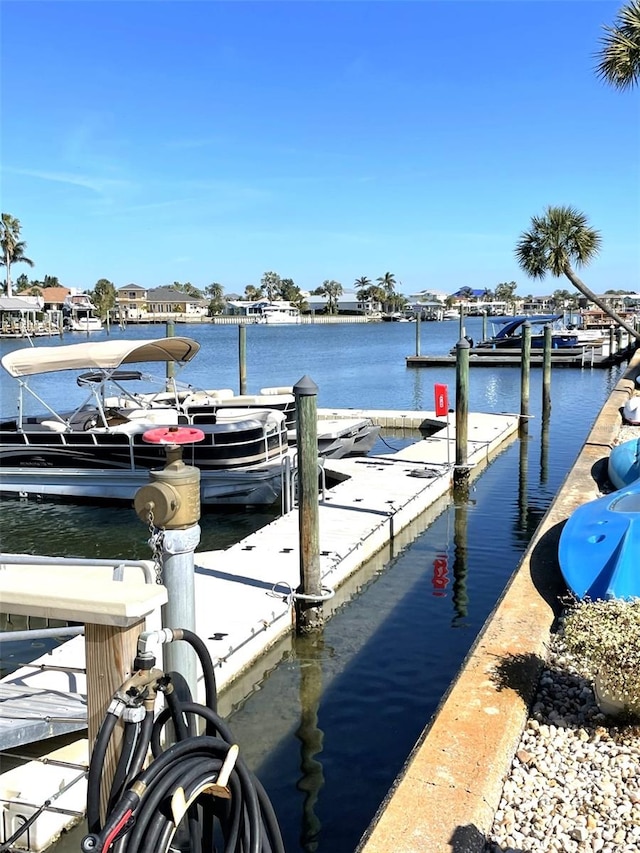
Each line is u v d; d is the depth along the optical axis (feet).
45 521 39.22
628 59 60.59
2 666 22.35
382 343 227.61
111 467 40.91
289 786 16.56
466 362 43.09
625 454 33.68
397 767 17.20
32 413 82.58
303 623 24.04
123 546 35.12
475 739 12.73
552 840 10.78
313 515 23.95
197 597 24.04
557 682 15.84
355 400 93.45
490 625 17.80
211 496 40.11
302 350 194.08
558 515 27.66
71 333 281.74
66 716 11.45
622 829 11.02
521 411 66.74
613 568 20.02
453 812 10.78
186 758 7.47
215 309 422.00
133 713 7.20
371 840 10.21
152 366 140.97
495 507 40.68
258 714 19.65
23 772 13.83
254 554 28.37
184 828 8.51
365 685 21.20
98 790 7.04
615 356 127.54
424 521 37.99
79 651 19.63
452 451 48.57
